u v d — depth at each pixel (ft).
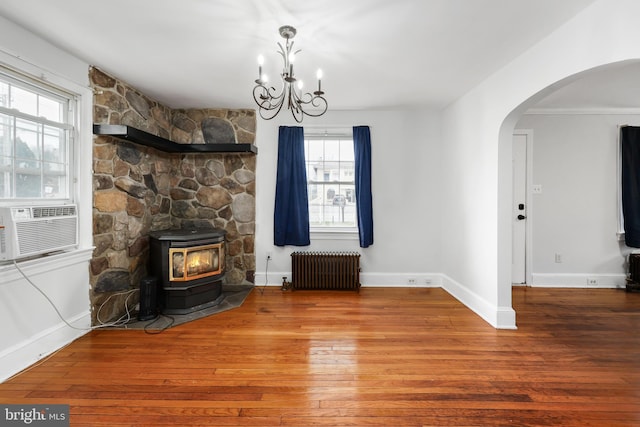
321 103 12.02
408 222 13.17
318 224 13.65
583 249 13.15
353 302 11.21
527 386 6.16
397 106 12.43
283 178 12.85
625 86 10.30
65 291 7.89
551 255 13.24
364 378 6.43
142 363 6.98
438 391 6.01
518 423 5.17
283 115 13.03
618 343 8.00
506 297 9.07
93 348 7.68
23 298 6.78
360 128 12.82
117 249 9.64
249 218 13.07
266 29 6.80
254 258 13.19
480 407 5.56
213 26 6.69
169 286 9.94
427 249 13.21
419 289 12.81
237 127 12.95
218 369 6.76
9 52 6.46
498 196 9.04
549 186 13.14
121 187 9.78
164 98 11.48
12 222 6.32
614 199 13.03
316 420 5.23
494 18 6.36
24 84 7.05
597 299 11.52
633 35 5.30
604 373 6.62
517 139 13.12
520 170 13.16
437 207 13.12
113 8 6.04
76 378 6.38
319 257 12.52
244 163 13.03
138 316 9.58
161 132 12.12
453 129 11.87
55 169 7.91
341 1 5.78
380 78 9.55
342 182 13.53
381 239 13.23
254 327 9.02
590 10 5.98
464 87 10.30
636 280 12.46
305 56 8.11
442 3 5.86
